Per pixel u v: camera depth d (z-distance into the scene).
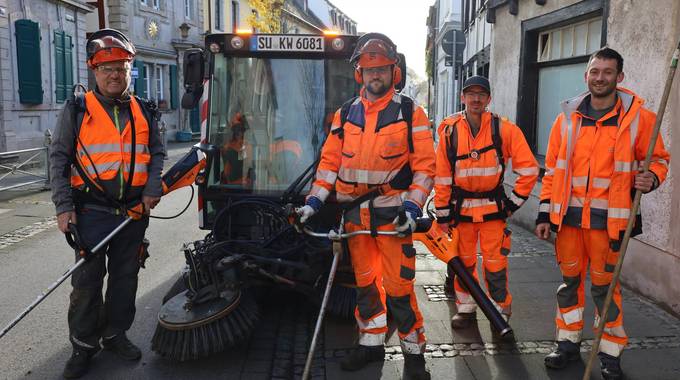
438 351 4.24
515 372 3.90
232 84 5.06
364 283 3.94
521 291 5.51
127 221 3.99
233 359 4.26
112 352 4.29
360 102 3.75
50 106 17.30
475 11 15.81
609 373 3.73
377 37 3.58
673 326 4.57
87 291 3.94
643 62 5.36
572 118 3.84
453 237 4.57
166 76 27.20
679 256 4.71
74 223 3.84
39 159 16.05
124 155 3.98
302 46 5.01
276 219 4.78
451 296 5.41
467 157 4.43
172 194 11.98
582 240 3.90
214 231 4.62
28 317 5.06
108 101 4.00
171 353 3.94
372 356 4.04
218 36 5.02
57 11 17.72
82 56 19.31
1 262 6.78
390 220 3.71
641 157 3.69
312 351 3.35
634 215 3.41
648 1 5.31
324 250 4.47
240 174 5.07
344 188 3.77
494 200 4.45
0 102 15.11
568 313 3.98
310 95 5.07
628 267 5.47
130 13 24.23
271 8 35.19
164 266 6.61
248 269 4.23
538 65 8.56
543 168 7.99
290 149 5.08
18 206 10.26
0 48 15.09
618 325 3.76
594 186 3.74
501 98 9.76
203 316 3.92
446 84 26.05
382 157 3.62
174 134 27.59
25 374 4.03
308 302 5.27
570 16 7.21
